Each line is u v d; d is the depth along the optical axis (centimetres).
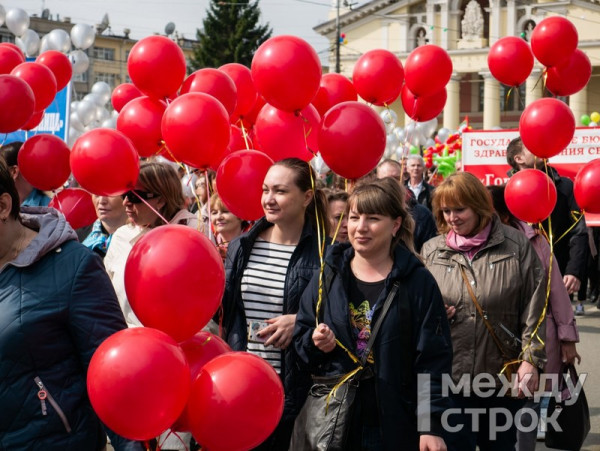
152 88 416
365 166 385
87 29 1245
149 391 239
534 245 498
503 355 420
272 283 398
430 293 342
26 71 486
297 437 348
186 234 266
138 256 263
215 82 421
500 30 4925
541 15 4828
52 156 435
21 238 281
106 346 245
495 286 420
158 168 441
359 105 388
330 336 336
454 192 424
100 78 6556
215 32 5219
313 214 414
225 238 501
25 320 267
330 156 385
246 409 254
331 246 365
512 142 627
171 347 246
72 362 279
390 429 331
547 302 444
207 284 262
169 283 257
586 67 551
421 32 5203
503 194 513
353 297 351
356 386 338
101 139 363
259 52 387
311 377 371
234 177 398
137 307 263
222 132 368
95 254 284
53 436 273
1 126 425
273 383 261
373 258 353
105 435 299
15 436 270
